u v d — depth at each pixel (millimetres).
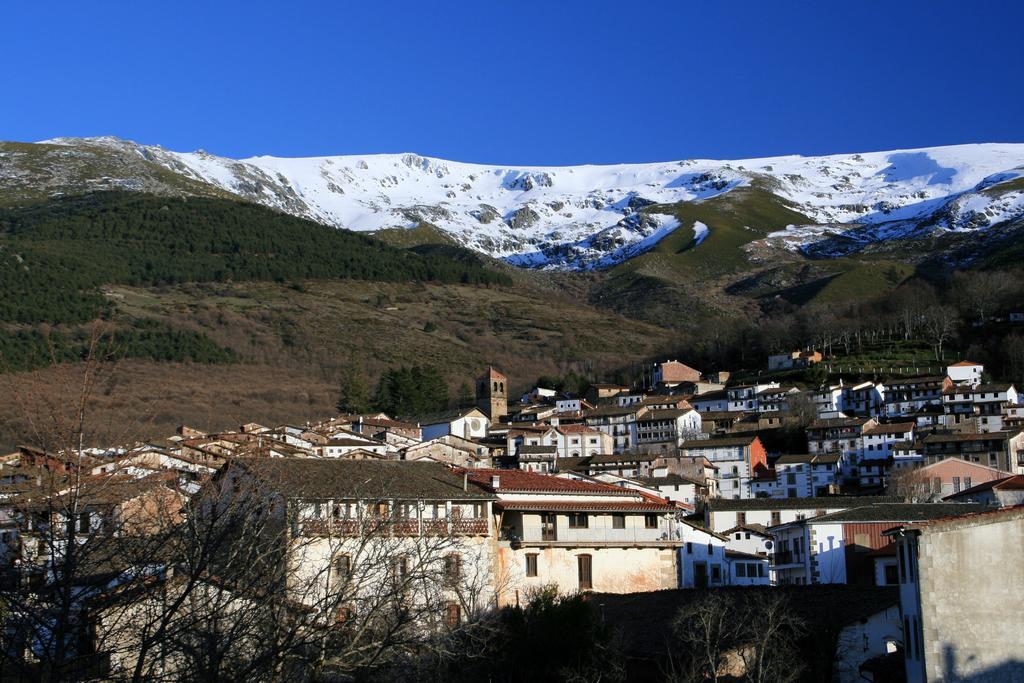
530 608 59969
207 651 28828
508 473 82500
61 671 28328
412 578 38438
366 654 36375
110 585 33719
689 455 184250
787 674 57188
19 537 30016
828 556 92688
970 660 48188
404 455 150125
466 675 54250
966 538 49375
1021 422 195250
